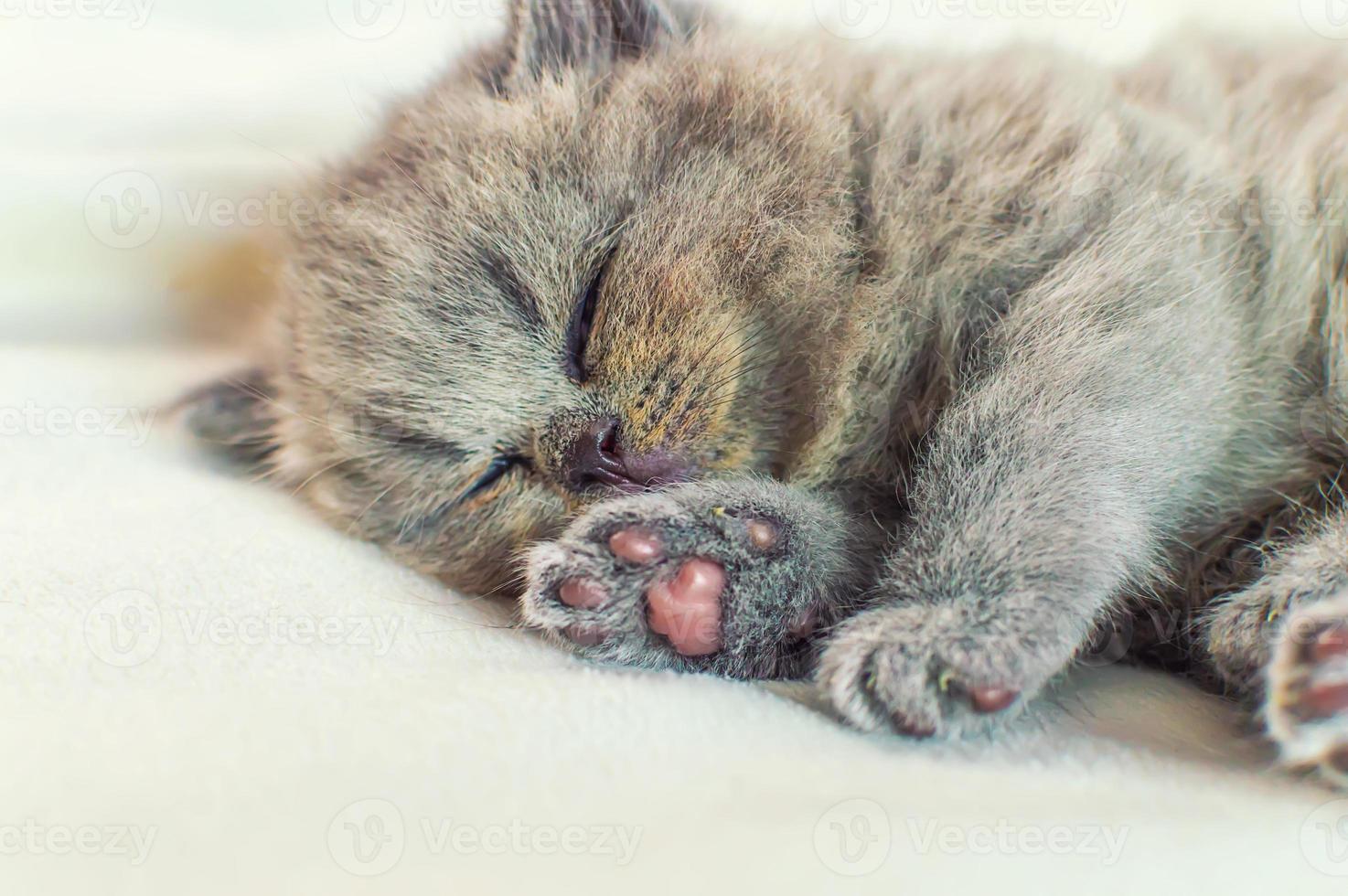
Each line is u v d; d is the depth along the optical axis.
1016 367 0.20
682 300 0.21
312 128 0.30
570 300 0.21
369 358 0.22
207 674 0.19
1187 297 0.20
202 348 0.31
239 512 0.24
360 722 0.18
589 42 0.22
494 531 0.22
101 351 0.32
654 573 0.20
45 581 0.21
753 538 0.20
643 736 0.18
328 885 0.17
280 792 0.17
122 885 0.16
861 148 0.21
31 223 0.33
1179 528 0.20
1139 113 0.21
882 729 0.19
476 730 0.18
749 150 0.21
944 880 0.17
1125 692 0.20
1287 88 0.22
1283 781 0.18
